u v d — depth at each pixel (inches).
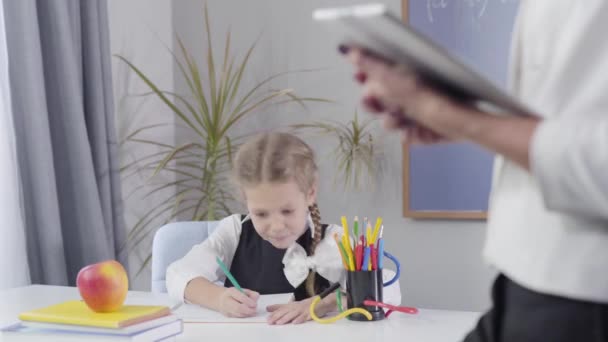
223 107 110.3
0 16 88.8
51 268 89.6
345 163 112.7
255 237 69.3
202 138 122.4
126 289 45.4
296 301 56.9
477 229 105.2
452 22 104.3
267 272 66.9
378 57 19.1
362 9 16.2
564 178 17.4
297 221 56.6
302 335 46.3
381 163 110.7
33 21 88.4
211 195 110.7
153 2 120.9
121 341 41.5
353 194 112.5
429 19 105.6
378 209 111.1
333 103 114.2
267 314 53.5
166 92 112.5
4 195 87.0
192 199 115.0
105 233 98.5
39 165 88.8
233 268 69.1
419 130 22.4
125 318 42.0
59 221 91.0
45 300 61.0
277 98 117.8
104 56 103.5
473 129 18.8
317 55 115.4
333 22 17.6
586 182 17.1
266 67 118.8
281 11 117.9
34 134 88.4
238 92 120.7
